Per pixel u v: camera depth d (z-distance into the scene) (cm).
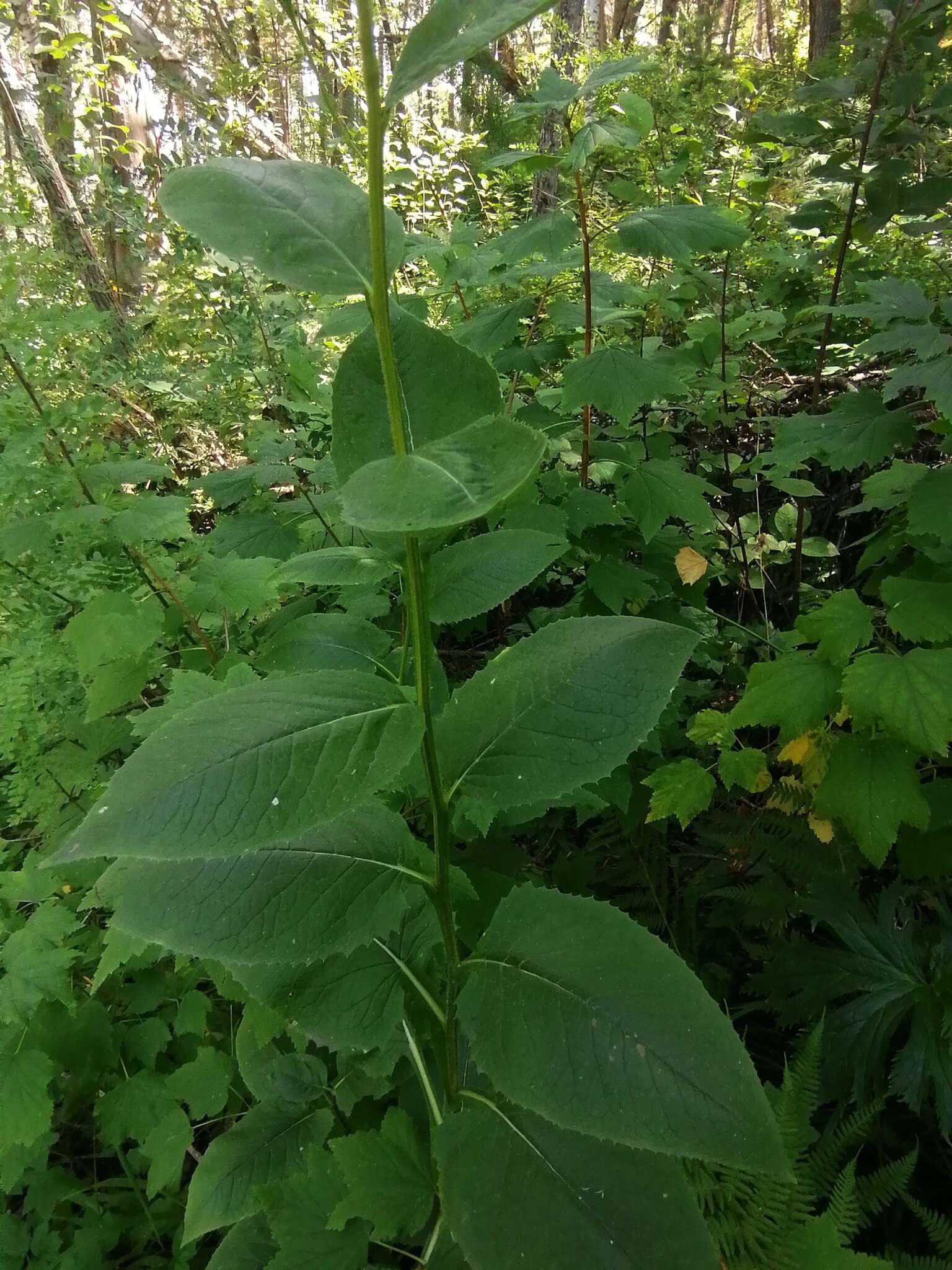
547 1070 80
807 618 158
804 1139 138
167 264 350
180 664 200
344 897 96
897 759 147
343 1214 110
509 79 811
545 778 88
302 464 248
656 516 220
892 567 216
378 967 115
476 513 56
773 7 1488
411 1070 146
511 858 179
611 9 1144
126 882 100
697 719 179
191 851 70
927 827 154
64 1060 166
